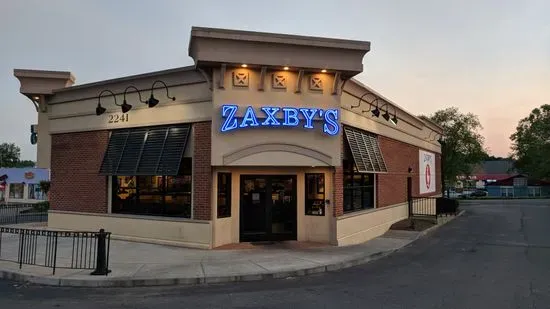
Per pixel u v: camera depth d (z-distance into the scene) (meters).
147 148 15.62
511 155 89.69
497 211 33.72
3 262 11.88
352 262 12.45
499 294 9.08
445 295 9.02
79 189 17.64
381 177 19.89
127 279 10.02
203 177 14.34
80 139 17.77
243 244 14.86
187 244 14.43
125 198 16.50
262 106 14.16
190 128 14.89
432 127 32.12
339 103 14.85
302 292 9.33
